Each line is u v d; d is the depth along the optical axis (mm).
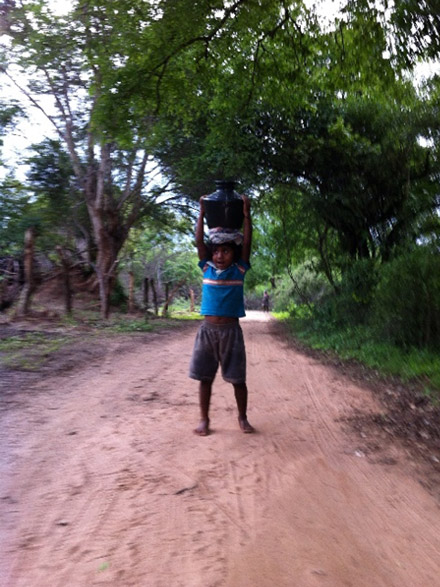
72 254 22422
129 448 4617
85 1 9688
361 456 4773
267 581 2699
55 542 2998
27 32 13148
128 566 2770
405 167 13875
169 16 9523
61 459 4305
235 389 5242
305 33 10469
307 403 6840
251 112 15273
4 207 19500
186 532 3170
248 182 17719
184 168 19688
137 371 8562
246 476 4125
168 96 11773
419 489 4059
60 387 7016
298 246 20922
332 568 2863
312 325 16547
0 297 15984
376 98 12352
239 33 10398
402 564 2953
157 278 49031
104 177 18859
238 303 5090
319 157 15641
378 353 10586
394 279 10859
